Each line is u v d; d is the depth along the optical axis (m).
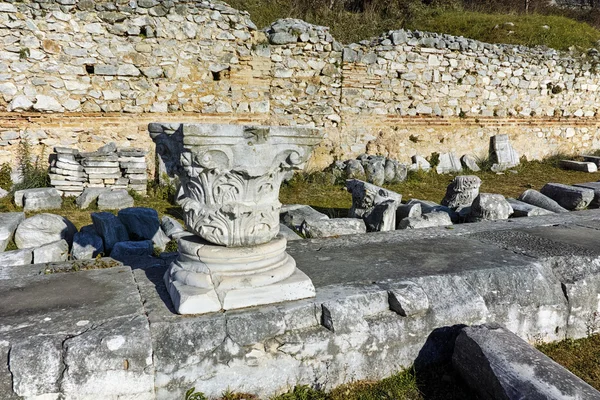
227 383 2.42
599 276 3.51
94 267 3.51
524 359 2.42
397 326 2.77
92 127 8.49
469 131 11.64
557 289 3.36
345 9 14.59
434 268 3.31
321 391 2.60
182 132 2.42
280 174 2.86
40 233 4.74
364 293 2.80
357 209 6.10
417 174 10.52
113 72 8.47
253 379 2.47
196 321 2.41
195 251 2.73
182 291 2.55
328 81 10.10
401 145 10.95
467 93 11.42
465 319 2.97
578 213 5.56
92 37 8.27
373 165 9.81
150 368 2.28
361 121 10.52
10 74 7.86
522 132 12.35
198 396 2.36
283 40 9.55
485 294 3.14
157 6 8.55
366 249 3.85
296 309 2.59
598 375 2.88
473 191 6.14
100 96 8.46
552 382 2.24
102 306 2.60
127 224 4.97
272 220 2.84
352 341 2.66
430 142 11.25
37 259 3.97
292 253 3.71
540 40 12.73
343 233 4.86
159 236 4.73
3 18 7.68
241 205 2.67
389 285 2.94
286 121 9.92
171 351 2.32
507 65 11.72
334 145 10.39
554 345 3.27
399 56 10.57
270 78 9.63
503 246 3.97
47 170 8.03
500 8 16.75
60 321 2.39
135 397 2.27
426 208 6.11
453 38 11.03
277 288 2.66
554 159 12.73
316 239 4.19
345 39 12.36
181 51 8.85
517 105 12.11
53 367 2.15
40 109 8.10
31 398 2.13
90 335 2.24
